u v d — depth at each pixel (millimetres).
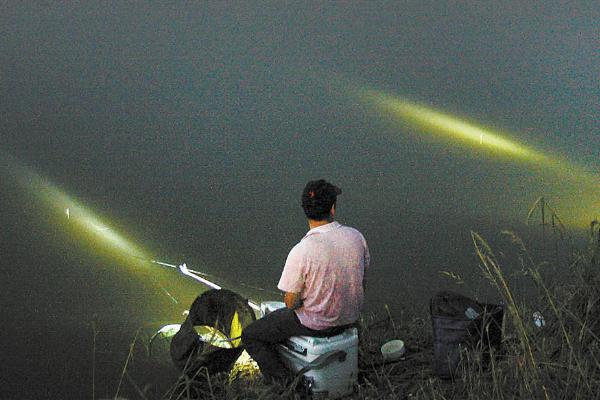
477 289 6164
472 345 4383
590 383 3562
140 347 5520
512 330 4484
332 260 4328
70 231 8344
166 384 4938
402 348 5000
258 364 4605
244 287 6883
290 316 4477
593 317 3971
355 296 4430
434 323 4492
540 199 4223
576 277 4133
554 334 4062
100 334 5750
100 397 4750
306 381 4426
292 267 4355
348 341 4465
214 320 4930
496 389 3799
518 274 4570
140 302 6445
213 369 4625
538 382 3656
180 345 4660
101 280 6926
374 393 4445
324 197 4438
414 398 4234
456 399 4082
